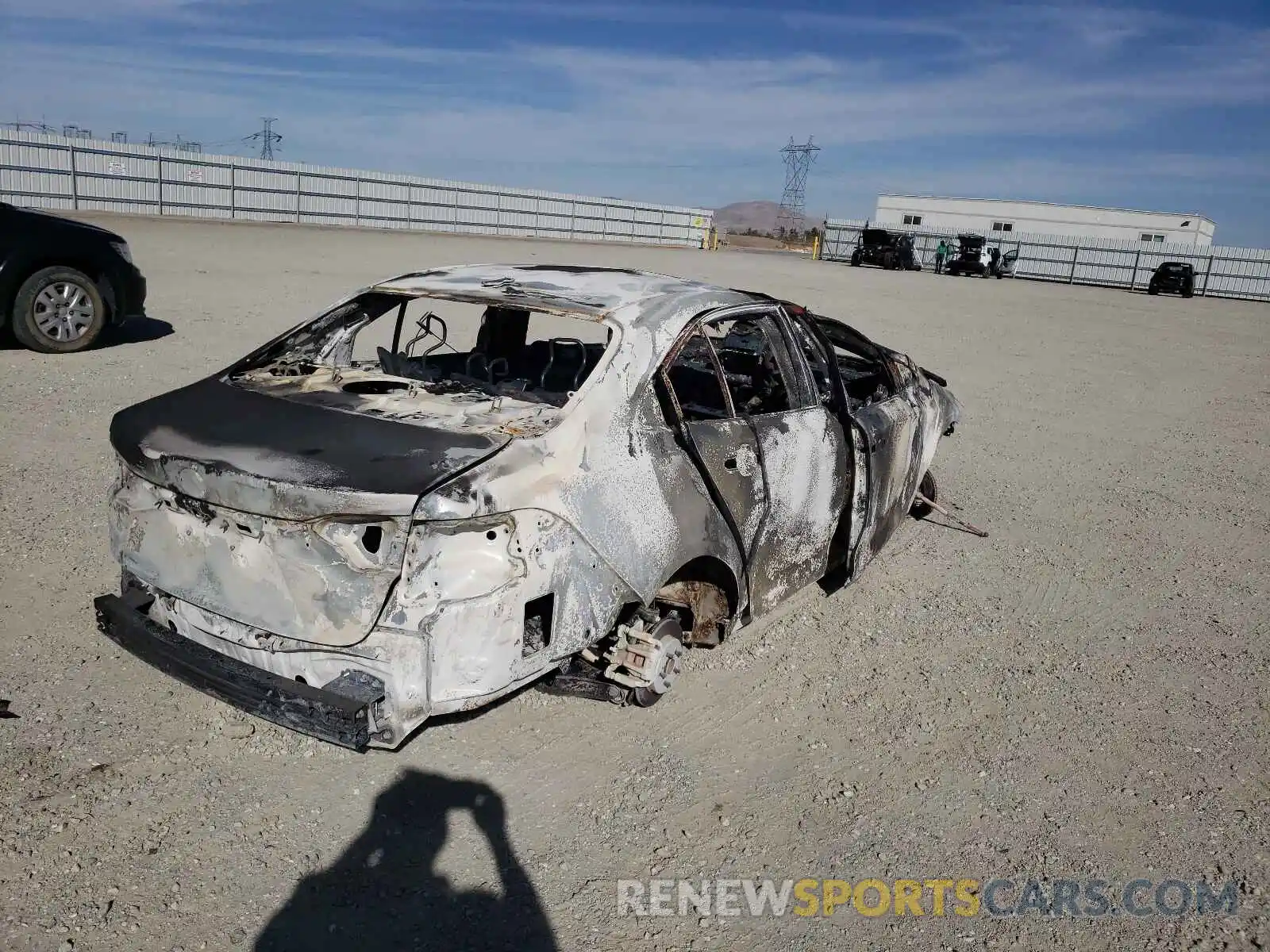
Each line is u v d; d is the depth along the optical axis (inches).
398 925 109.3
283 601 115.3
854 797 140.6
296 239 1107.9
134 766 131.6
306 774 133.9
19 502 217.6
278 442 120.3
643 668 145.0
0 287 358.9
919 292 1119.0
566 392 163.2
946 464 334.0
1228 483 335.9
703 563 151.5
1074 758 154.9
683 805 135.3
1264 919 121.2
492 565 113.0
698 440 145.6
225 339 428.1
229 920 107.6
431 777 135.9
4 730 136.3
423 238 1413.6
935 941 114.3
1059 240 1895.9
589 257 1234.6
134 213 1395.2
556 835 126.7
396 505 108.3
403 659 111.0
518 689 119.8
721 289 171.6
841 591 216.4
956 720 164.6
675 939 111.2
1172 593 229.0
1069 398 478.0
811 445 172.2
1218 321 1054.4
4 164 1259.2
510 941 108.6
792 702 166.1
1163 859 131.6
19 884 109.3
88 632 164.9
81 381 332.2
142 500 128.7
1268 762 157.4
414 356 197.8
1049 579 233.0
